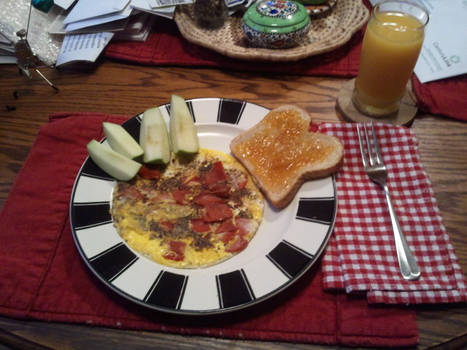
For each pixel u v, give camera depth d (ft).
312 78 4.41
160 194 3.34
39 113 4.20
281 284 2.66
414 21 3.70
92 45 4.63
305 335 2.61
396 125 3.76
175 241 3.04
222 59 4.61
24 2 4.85
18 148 3.90
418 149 3.64
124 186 3.36
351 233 3.04
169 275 2.77
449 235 3.08
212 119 3.82
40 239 3.16
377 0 5.20
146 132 3.58
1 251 3.09
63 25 4.91
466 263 2.92
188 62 4.58
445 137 3.76
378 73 3.64
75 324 2.74
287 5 4.52
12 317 2.77
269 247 2.97
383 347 2.56
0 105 4.30
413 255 2.87
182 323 2.67
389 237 3.00
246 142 3.58
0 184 3.63
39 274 2.96
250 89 4.33
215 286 2.69
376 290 2.70
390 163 3.47
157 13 4.79
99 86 4.45
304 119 3.65
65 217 3.31
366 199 3.26
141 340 2.65
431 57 4.30
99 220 3.13
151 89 4.39
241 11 5.22
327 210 3.06
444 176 3.45
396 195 3.27
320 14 5.15
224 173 3.46
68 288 2.88
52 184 3.52
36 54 4.66
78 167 3.66
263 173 3.38
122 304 2.78
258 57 4.25
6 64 4.75
